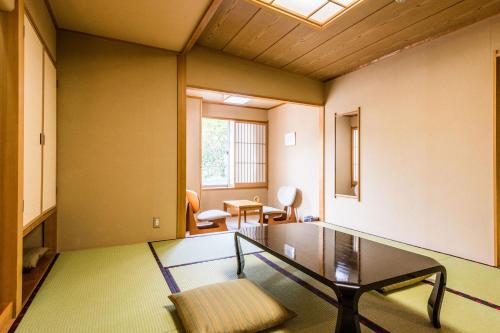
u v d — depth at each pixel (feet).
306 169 17.40
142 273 7.65
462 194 9.45
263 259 8.83
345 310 4.20
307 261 5.43
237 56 12.53
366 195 12.85
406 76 11.23
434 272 5.11
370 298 6.33
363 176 13.00
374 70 12.58
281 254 5.87
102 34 9.81
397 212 11.52
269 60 12.82
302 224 9.10
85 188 9.84
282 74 13.85
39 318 5.42
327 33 10.20
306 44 11.13
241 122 20.34
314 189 16.74
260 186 20.94
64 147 9.55
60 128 9.49
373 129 12.57
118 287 6.79
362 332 5.04
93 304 5.97
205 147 19.57
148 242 10.68
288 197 18.02
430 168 10.39
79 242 9.75
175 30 9.48
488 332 5.08
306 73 14.25
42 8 7.56
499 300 6.31
